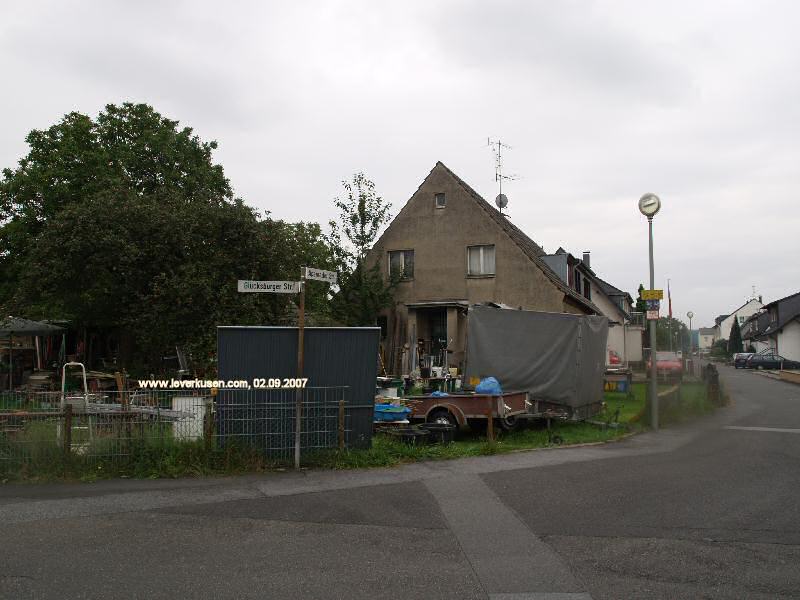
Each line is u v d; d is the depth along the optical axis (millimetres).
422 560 5527
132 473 8820
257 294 18250
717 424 15750
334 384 9883
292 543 5988
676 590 4859
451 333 23766
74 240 17203
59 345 25672
